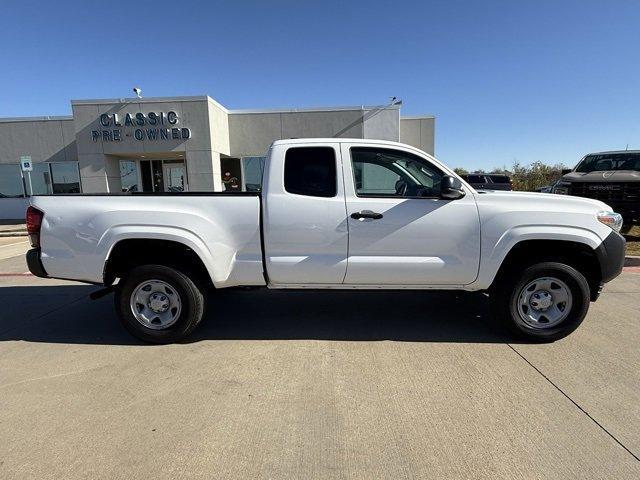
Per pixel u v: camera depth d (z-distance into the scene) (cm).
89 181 1595
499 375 359
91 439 276
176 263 430
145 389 340
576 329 461
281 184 418
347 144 423
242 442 272
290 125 1722
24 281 732
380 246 418
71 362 391
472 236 415
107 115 1558
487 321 495
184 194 431
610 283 662
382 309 541
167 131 1559
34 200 430
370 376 359
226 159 1795
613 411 303
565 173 1186
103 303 591
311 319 505
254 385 345
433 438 275
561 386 339
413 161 430
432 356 398
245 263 425
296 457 258
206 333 462
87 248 418
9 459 257
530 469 246
